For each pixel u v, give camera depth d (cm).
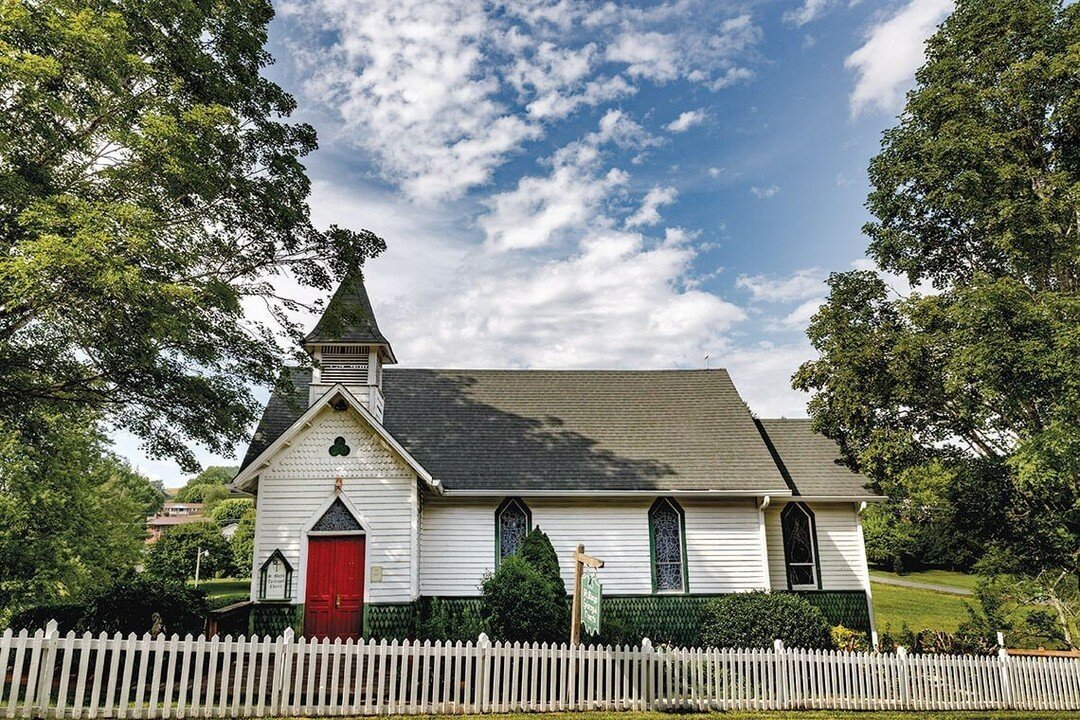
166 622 1430
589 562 1198
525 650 1174
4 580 2992
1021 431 1884
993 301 1644
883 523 4775
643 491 1830
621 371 2436
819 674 1295
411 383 2259
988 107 1948
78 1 1254
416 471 1641
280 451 1669
